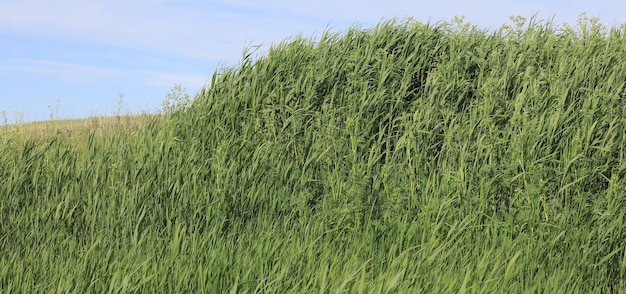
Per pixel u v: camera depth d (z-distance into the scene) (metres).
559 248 5.34
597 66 7.22
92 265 4.71
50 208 6.44
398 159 6.93
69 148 7.58
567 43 8.01
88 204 6.47
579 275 4.98
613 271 5.28
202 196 6.57
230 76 8.21
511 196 6.08
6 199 6.63
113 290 4.20
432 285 4.28
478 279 4.46
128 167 7.11
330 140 7.12
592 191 6.07
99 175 7.01
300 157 7.14
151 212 6.50
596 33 8.05
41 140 7.94
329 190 6.67
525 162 6.25
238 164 7.04
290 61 8.23
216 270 4.36
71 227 6.24
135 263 4.67
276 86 7.93
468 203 5.96
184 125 7.66
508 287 4.43
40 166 7.21
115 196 6.58
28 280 4.57
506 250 5.25
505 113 6.98
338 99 7.73
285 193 6.72
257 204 6.56
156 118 7.87
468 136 6.80
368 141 7.02
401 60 7.98
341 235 5.79
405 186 6.39
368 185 6.32
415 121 7.12
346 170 6.79
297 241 5.25
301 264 4.63
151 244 5.42
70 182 6.97
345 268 4.54
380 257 5.09
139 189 6.62
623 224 5.54
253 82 7.93
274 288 4.04
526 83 7.09
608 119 6.47
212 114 7.72
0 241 5.93
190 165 6.98
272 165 6.94
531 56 7.64
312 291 4.04
